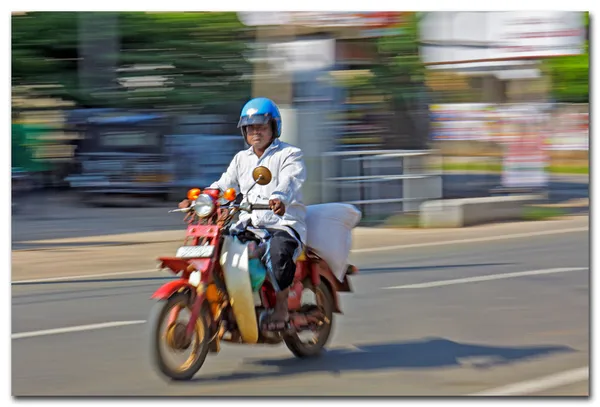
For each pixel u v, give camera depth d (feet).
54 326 23.72
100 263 33.55
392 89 49.08
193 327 17.75
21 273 31.50
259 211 19.36
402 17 47.37
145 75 55.83
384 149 49.39
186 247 18.26
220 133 55.72
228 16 55.93
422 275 31.60
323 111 44.60
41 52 55.62
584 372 19.34
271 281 18.76
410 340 22.40
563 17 50.24
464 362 20.22
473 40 51.55
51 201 51.42
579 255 36.09
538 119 54.03
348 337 22.70
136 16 55.77
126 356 20.63
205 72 55.88
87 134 54.03
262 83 44.14
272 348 21.74
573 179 71.61
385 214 46.57
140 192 52.54
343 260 20.77
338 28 43.62
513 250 37.32
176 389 17.99
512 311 25.80
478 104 53.31
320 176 44.50
